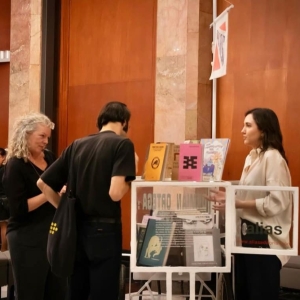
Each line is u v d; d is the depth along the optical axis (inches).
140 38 312.5
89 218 143.2
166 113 290.0
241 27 276.1
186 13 284.4
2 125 396.5
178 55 286.8
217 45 218.4
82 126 335.0
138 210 147.1
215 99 283.4
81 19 336.2
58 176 151.8
